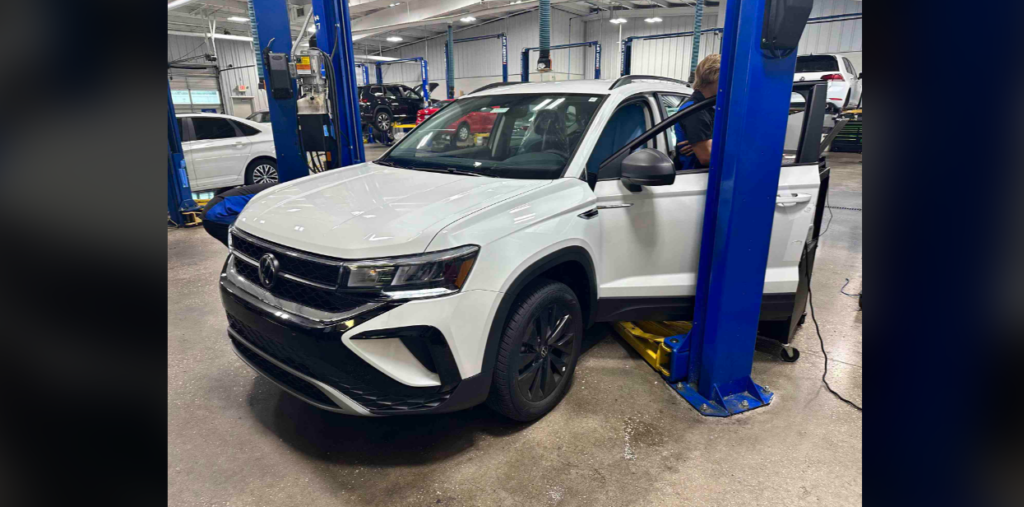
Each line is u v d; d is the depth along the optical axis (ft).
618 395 8.59
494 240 6.52
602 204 8.09
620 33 73.36
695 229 8.58
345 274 5.96
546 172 7.99
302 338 6.02
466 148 9.27
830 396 8.68
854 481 6.71
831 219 20.68
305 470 6.87
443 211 6.63
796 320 9.81
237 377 9.16
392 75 96.48
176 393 8.62
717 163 7.61
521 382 7.28
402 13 60.34
